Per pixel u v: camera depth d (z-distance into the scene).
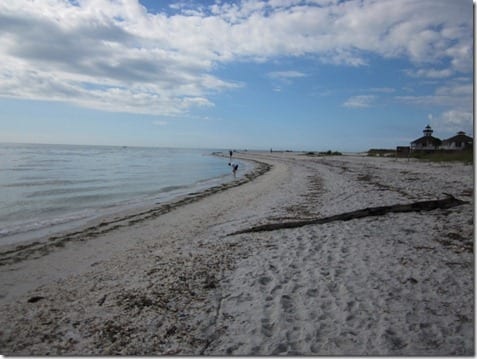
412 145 53.09
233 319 4.57
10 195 17.94
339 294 5.06
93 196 18.28
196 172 36.97
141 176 30.48
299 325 4.31
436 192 14.20
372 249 6.94
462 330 4.03
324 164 41.91
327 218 9.75
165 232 10.41
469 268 5.82
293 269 6.11
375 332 4.07
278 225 9.34
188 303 5.09
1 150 87.19
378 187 16.55
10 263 7.91
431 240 7.42
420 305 4.64
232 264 6.59
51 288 6.23
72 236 10.28
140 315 4.82
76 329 4.56
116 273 6.73
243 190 19.84
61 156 64.31
